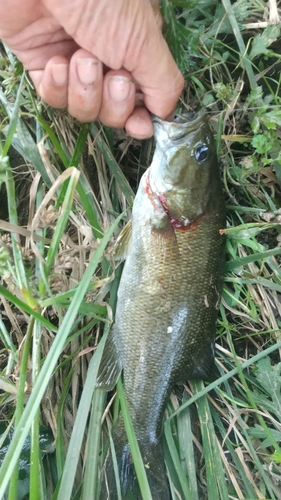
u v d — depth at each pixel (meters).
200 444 0.31
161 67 0.22
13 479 0.20
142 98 0.25
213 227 0.27
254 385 0.31
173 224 0.26
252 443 0.30
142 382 0.28
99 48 0.21
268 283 0.29
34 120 0.28
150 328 0.27
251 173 0.30
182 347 0.28
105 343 0.28
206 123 0.26
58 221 0.21
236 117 0.31
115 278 0.29
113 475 0.27
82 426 0.23
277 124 0.29
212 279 0.28
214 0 0.29
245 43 0.31
